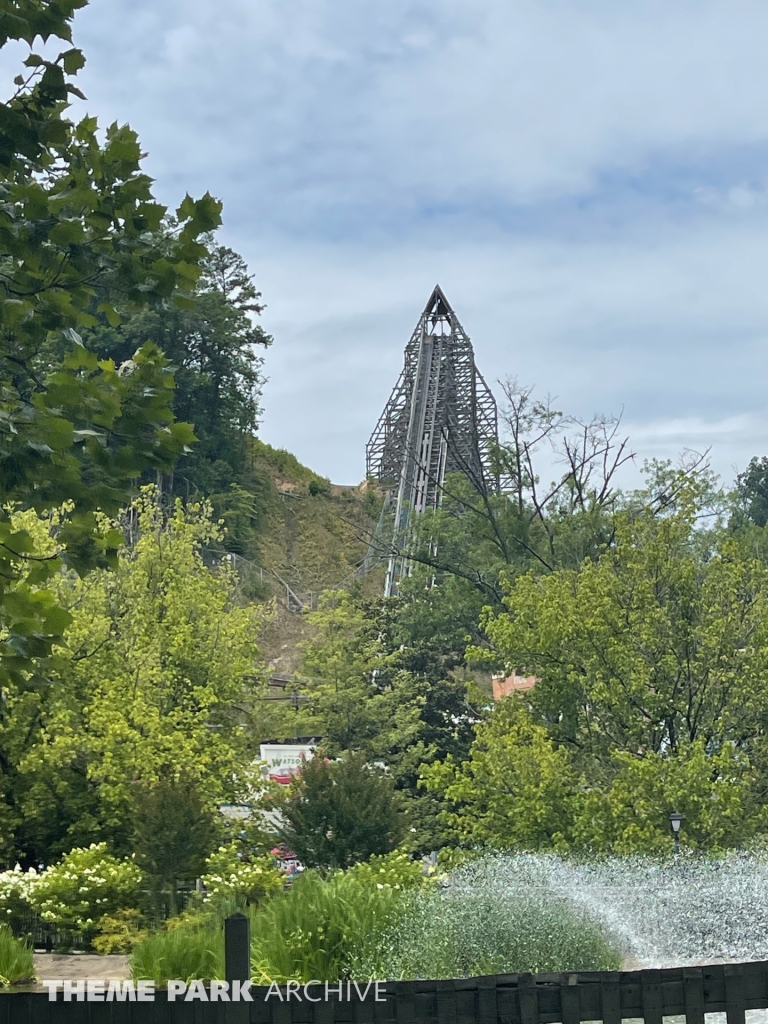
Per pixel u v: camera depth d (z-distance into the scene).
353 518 164.88
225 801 29.00
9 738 27.16
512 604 26.25
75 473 6.71
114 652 29.55
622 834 20.55
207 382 126.44
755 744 23.77
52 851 26.91
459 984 6.58
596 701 24.27
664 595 25.45
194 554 33.88
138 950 12.66
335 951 11.92
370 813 20.06
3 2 6.61
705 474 36.72
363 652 53.84
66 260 7.09
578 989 6.57
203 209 7.26
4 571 7.32
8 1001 6.42
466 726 54.38
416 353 144.50
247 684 34.44
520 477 52.47
